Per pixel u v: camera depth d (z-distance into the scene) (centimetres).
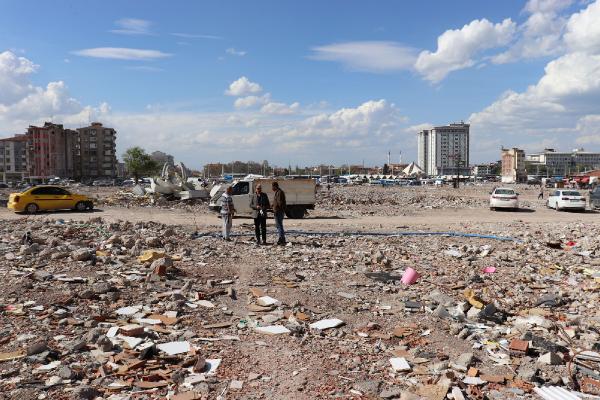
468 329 769
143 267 1116
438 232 2075
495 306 879
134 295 881
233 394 524
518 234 1995
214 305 855
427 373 596
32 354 596
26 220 2338
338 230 2123
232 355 630
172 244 1484
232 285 1004
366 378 576
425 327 783
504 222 2583
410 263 1323
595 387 587
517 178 15488
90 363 580
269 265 1212
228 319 786
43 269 1051
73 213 3041
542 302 948
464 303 880
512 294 1022
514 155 19625
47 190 3081
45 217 2666
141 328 684
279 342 685
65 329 696
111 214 2952
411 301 920
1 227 1966
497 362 646
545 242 1697
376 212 3353
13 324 702
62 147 15425
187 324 750
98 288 877
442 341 721
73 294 857
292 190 2775
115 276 1016
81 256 1147
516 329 783
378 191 6462
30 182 12094
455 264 1331
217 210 2883
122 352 612
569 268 1299
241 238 1759
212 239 1688
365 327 770
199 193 3944
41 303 805
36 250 1267
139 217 2734
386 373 596
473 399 536
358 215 3100
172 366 591
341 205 3928
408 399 520
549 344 697
